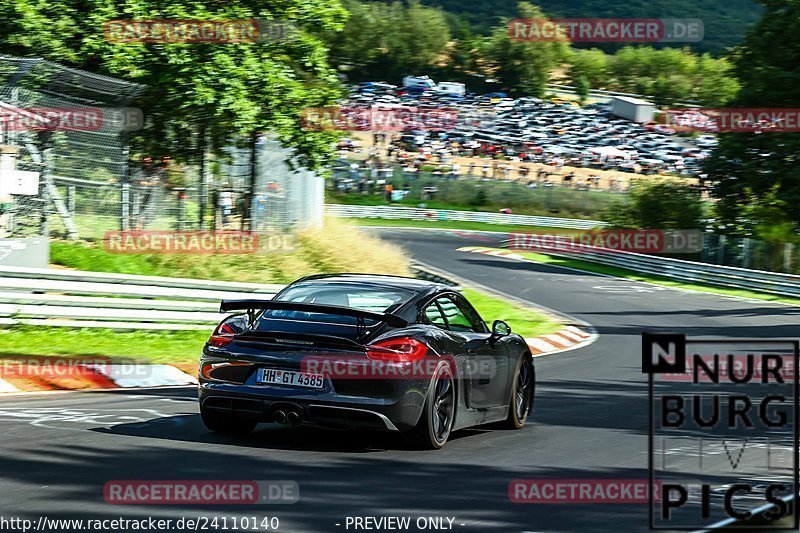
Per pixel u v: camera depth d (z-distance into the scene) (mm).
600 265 162750
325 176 81062
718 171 164750
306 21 79500
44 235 60938
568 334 74812
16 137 60188
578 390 44156
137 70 69312
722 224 164000
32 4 68438
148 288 51844
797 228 156500
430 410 26875
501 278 128500
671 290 130000
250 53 74250
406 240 185500
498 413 31297
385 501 20844
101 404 33656
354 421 25922
